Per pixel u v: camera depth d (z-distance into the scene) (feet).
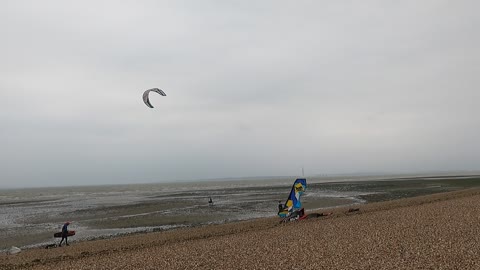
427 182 302.04
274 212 122.93
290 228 76.18
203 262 50.83
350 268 43.09
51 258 61.21
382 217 80.28
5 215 143.02
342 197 174.50
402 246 51.72
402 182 324.39
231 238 68.69
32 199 255.09
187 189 370.12
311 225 77.71
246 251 55.72
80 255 62.49
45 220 122.62
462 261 42.68
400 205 106.93
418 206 97.04
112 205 172.96
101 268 51.13
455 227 62.34
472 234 56.29
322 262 46.55
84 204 185.98
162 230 93.71
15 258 63.62
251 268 46.32
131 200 205.57
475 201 97.96
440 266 41.37
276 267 45.91
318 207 132.26
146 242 72.08
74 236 90.12
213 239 69.97
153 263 52.16
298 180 92.02
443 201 106.73
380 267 42.52
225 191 286.46
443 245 50.39
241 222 97.19
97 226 104.78
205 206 151.53
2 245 81.82
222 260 51.19
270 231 74.18
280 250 54.80
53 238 88.22
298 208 91.91
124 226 103.04
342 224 75.25
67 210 155.12
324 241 59.00
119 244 71.61
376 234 61.41
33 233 96.43
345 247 53.67
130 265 51.78
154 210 141.90
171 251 59.67
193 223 103.60
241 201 171.83
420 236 57.21
